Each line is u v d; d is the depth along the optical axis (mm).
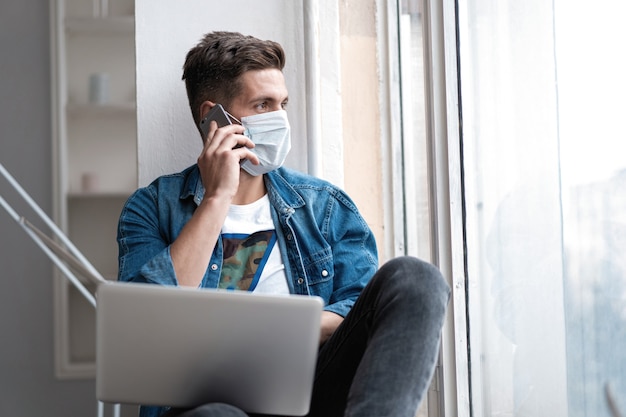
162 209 1979
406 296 1359
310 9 2240
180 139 2201
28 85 3889
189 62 2082
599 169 1365
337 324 1799
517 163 1680
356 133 2348
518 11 1643
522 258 1678
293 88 2248
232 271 1911
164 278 1736
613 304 1343
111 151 3930
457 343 1977
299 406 1313
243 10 2234
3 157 3871
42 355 3863
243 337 1280
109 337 1283
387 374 1271
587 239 1418
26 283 3869
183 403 1319
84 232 3898
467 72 1924
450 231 1993
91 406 3848
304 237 1967
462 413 1978
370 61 2355
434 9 2023
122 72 3939
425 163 2160
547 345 1583
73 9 3934
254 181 2006
